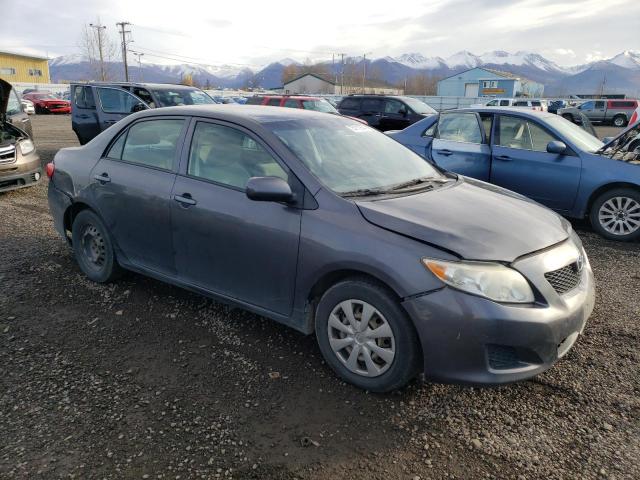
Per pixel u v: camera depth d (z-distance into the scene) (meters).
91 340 3.55
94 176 4.24
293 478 2.34
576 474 2.38
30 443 2.53
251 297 3.40
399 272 2.70
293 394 2.96
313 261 3.01
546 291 2.73
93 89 11.25
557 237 3.06
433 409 2.84
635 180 5.94
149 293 4.31
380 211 2.93
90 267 4.51
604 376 3.16
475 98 46.88
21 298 4.19
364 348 2.93
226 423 2.71
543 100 42.72
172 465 2.40
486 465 2.43
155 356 3.36
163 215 3.73
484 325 2.57
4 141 7.87
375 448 2.54
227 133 3.57
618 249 5.88
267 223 3.19
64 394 2.93
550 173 6.44
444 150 7.23
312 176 3.16
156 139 3.96
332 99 38.22
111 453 2.47
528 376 2.68
